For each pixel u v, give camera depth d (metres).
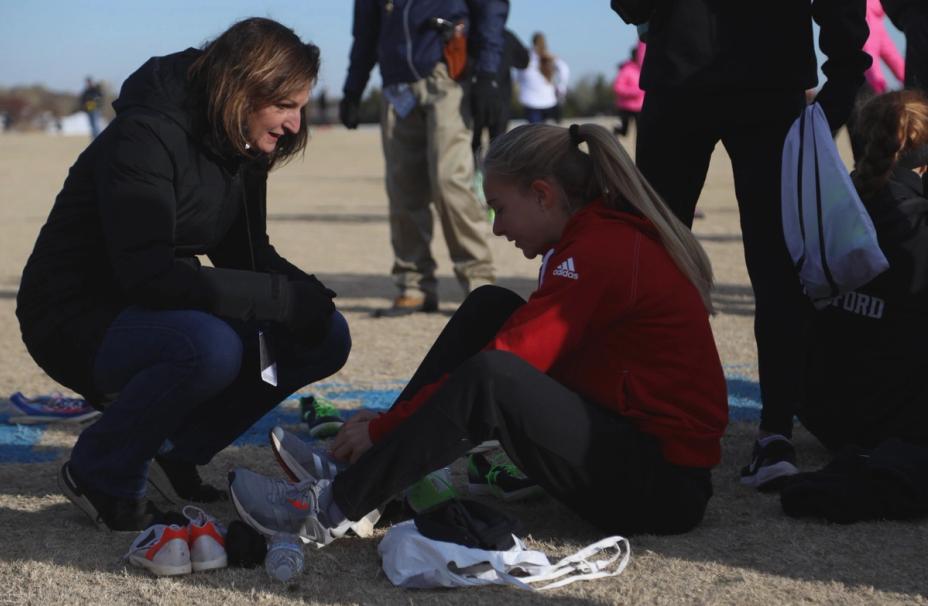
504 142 2.72
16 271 8.29
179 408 2.70
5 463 3.51
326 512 2.62
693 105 3.44
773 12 3.33
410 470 2.50
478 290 2.92
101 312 2.79
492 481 3.10
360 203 14.41
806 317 3.32
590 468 2.54
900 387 3.28
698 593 2.39
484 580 2.44
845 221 3.12
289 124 2.73
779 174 3.38
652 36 3.50
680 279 2.67
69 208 2.80
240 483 2.68
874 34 6.00
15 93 74.06
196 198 2.77
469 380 2.46
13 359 5.21
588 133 2.68
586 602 2.35
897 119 3.26
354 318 6.13
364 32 6.16
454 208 5.93
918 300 3.24
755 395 4.30
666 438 2.67
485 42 5.79
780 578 2.47
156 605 2.37
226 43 2.65
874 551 2.63
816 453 3.55
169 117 2.68
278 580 2.49
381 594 2.41
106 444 2.74
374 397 4.38
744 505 3.01
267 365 2.86
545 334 2.55
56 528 2.87
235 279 2.76
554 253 2.66
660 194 3.61
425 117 5.93
